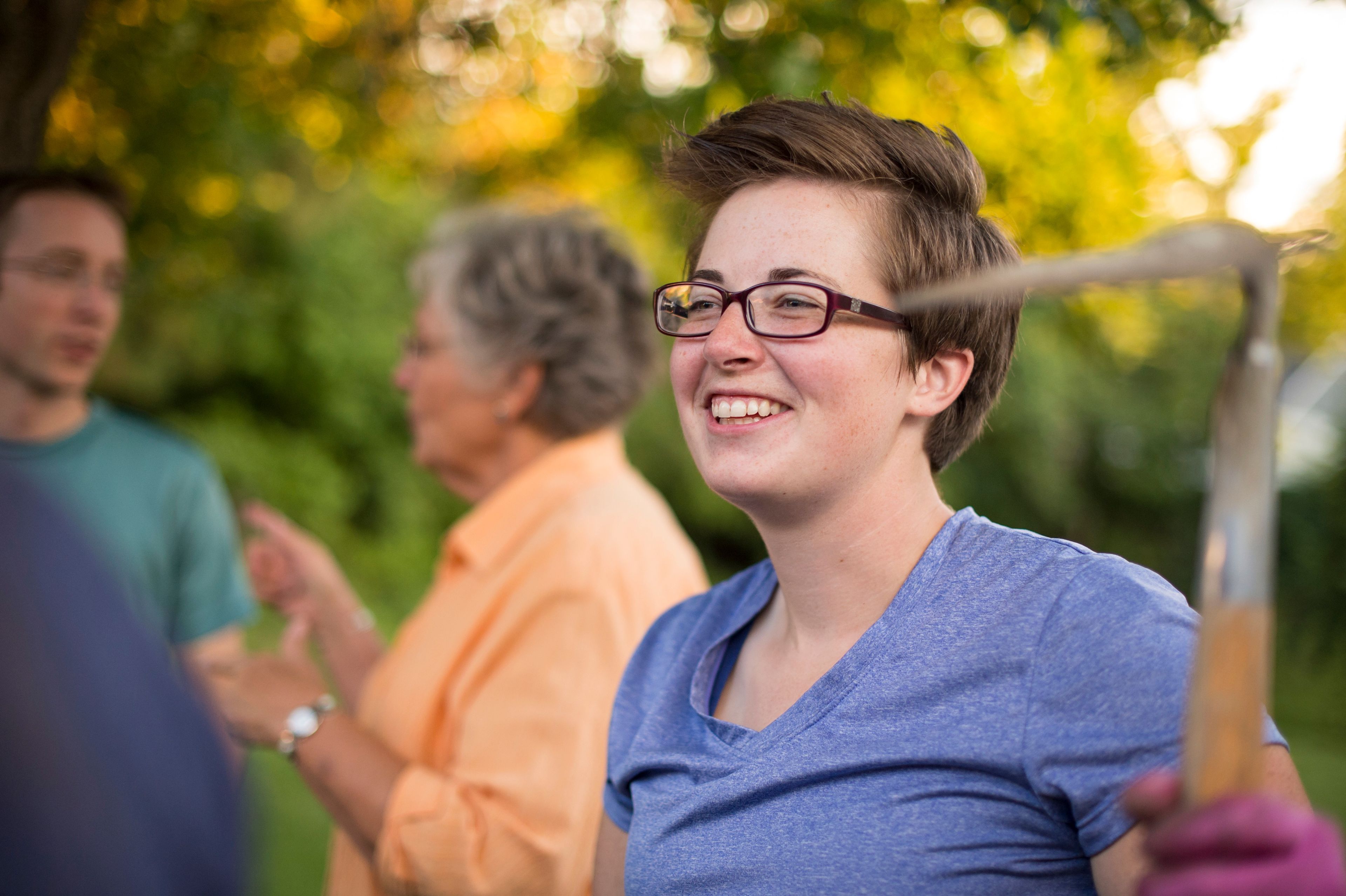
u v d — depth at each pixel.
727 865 1.04
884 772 1.01
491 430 1.99
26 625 0.58
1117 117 2.78
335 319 10.15
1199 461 11.37
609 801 1.31
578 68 3.07
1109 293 4.05
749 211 1.15
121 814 0.57
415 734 1.76
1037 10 1.74
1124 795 0.74
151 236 3.21
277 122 3.34
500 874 1.54
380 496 10.72
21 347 2.18
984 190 1.19
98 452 2.31
